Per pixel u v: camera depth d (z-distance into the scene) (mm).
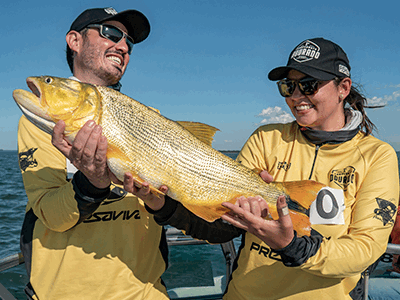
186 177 803
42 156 779
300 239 683
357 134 845
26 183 769
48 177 766
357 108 899
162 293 872
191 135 823
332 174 801
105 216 804
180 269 1234
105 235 797
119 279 794
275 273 780
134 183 710
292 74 802
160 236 904
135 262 823
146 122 780
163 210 776
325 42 795
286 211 648
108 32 873
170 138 795
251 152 929
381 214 720
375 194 742
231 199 834
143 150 767
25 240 807
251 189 833
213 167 826
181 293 1166
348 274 687
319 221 773
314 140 826
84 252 777
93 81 903
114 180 754
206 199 819
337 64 778
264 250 800
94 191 686
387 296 1151
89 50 873
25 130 815
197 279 1211
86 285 770
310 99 777
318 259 674
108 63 885
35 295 776
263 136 923
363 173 777
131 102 781
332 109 801
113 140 743
